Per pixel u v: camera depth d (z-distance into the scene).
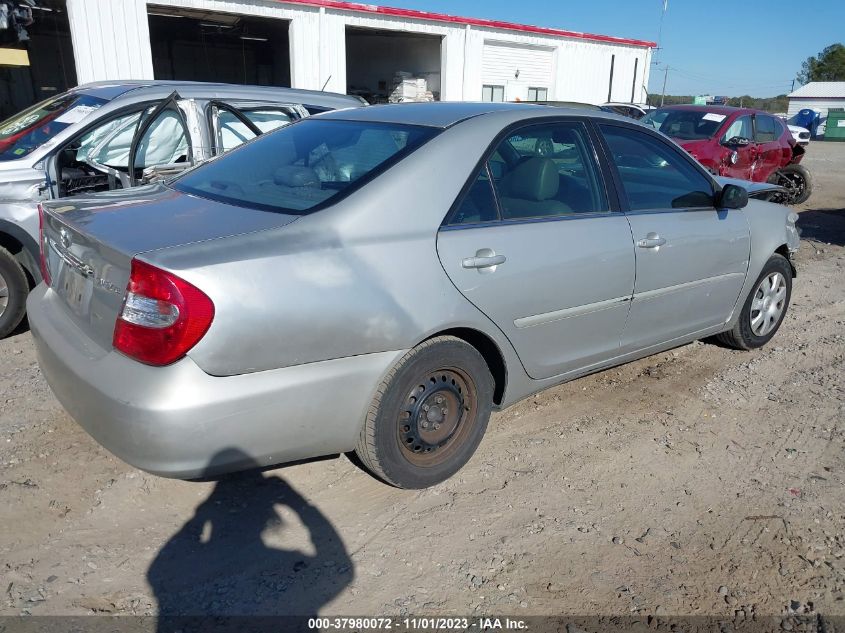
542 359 3.54
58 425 3.73
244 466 2.69
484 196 3.25
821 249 9.30
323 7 17.53
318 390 2.72
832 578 2.80
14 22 10.95
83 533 2.89
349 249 2.79
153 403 2.43
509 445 3.73
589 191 3.71
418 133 3.27
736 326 4.93
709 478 3.50
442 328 3.00
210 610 2.52
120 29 14.84
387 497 3.22
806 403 4.38
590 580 2.74
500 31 21.92
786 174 13.08
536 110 3.62
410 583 2.69
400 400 3.00
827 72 72.88
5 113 22.61
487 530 3.01
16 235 4.86
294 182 3.16
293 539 2.92
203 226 2.78
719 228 4.34
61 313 3.09
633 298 3.86
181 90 5.86
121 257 2.55
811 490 3.42
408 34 20.47
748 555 2.92
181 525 2.98
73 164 5.44
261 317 2.54
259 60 29.28
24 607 2.48
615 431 3.93
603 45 25.50
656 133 4.15
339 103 6.80
